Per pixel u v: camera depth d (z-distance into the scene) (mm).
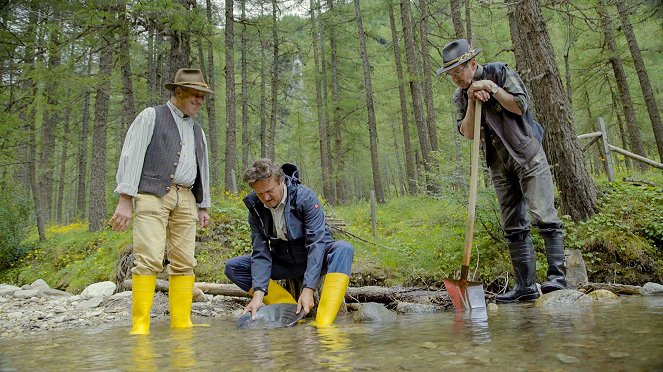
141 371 1442
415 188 15414
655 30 14336
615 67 14031
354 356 1474
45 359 1850
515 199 3541
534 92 5508
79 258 9391
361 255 5773
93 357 1819
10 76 8820
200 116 23203
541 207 3309
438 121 21188
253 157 22453
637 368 1074
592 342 1426
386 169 42125
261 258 3180
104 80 9664
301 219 3086
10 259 10562
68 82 8578
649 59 16828
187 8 10133
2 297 6340
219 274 5723
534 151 3293
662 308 2246
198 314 3930
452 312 2904
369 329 2221
